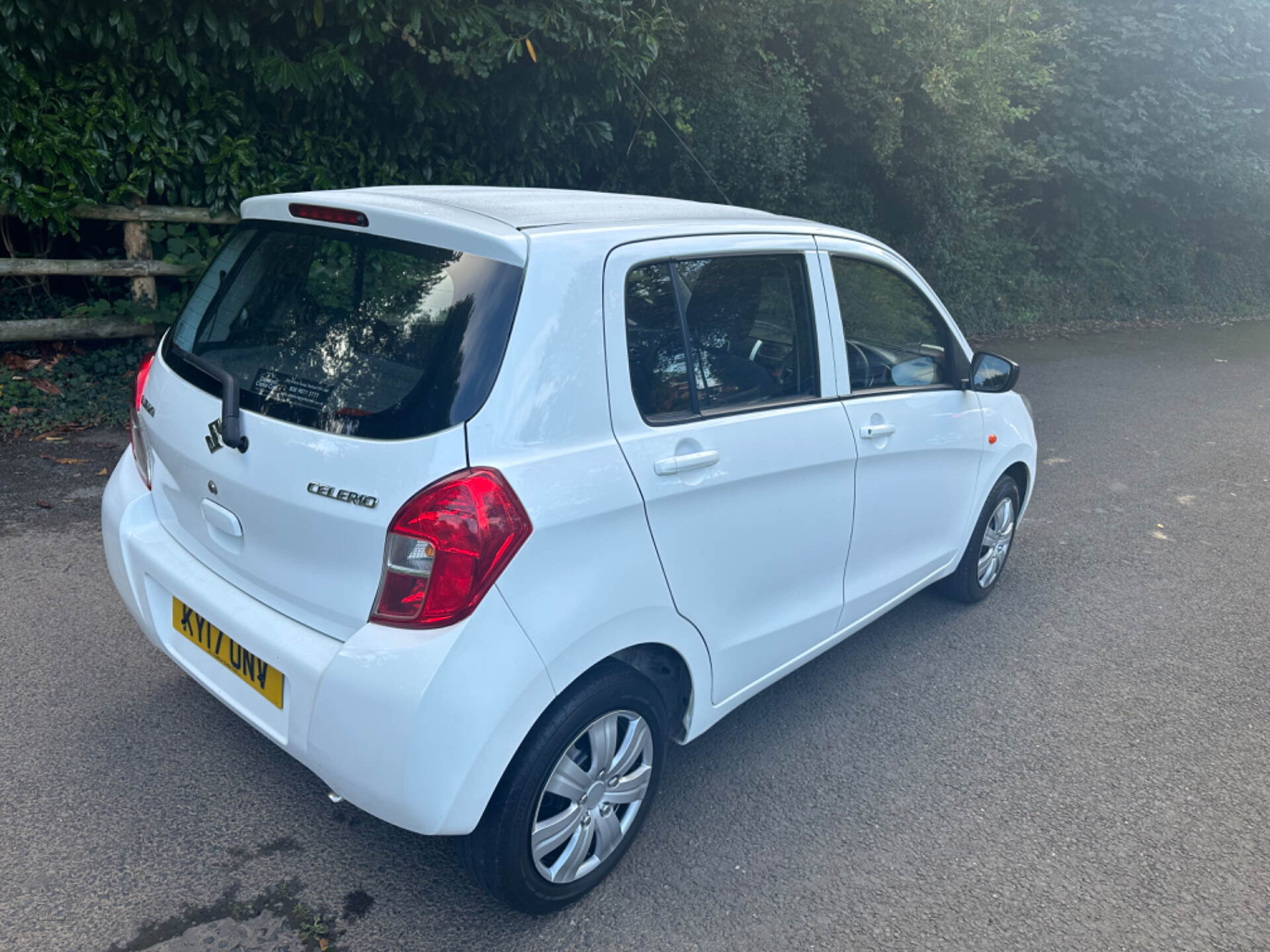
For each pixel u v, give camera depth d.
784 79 10.53
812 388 3.22
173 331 3.00
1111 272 17.53
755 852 2.90
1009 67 12.23
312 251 2.64
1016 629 4.55
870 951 2.54
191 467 2.62
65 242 7.34
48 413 6.34
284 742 2.36
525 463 2.25
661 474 2.55
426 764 2.13
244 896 2.57
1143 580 5.25
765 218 3.26
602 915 2.61
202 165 7.24
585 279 2.43
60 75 6.45
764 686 3.22
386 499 2.17
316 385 2.39
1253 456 8.09
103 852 2.69
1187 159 16.22
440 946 2.46
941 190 12.97
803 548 3.18
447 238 2.38
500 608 2.19
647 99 8.60
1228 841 3.09
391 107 7.86
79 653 3.65
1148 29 15.44
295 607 2.41
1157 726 3.76
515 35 7.75
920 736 3.60
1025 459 4.73
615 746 2.58
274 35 7.18
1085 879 2.87
